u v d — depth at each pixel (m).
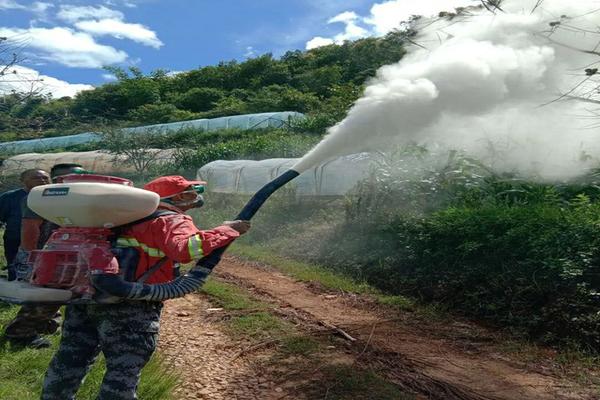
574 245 6.04
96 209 2.62
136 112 44.59
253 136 24.66
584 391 4.28
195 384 4.23
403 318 6.25
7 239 5.38
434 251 7.51
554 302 5.71
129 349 2.81
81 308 3.01
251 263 9.52
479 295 6.43
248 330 5.57
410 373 4.59
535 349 5.23
